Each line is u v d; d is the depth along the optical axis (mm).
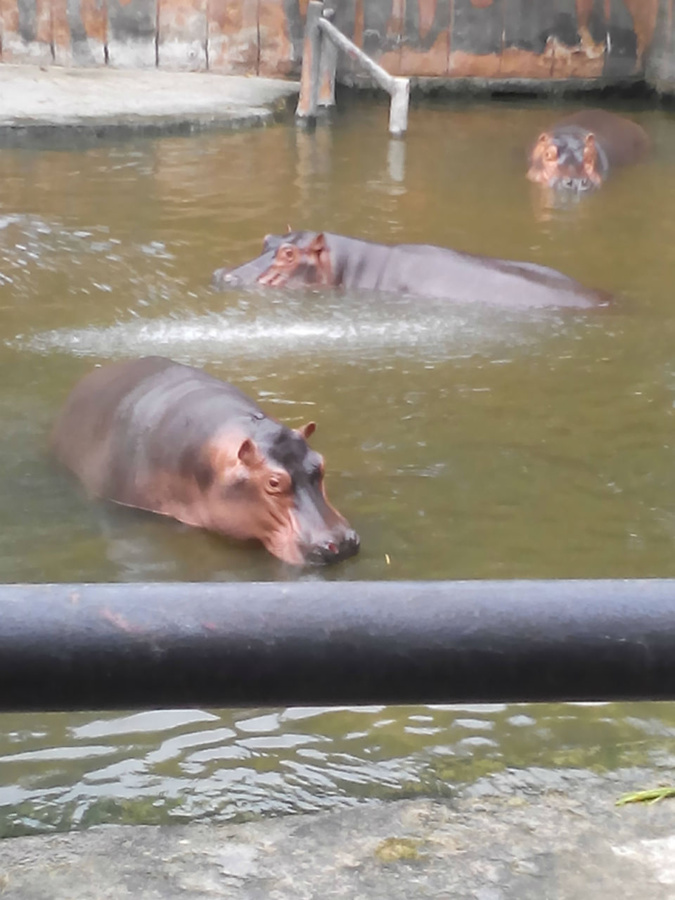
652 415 5977
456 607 1216
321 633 1199
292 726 3408
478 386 6332
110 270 8203
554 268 8625
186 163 11664
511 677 1210
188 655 1187
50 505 4863
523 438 5648
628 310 7723
